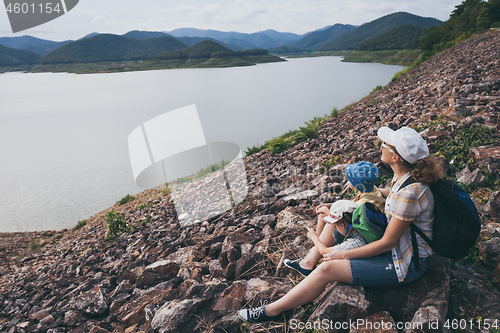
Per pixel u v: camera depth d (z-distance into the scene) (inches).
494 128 196.4
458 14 3550.7
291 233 140.0
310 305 96.3
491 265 95.7
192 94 6786.4
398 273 81.2
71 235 448.8
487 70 417.4
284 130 2741.1
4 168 2544.3
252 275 123.7
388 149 80.8
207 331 93.9
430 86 454.6
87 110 5954.7
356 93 4252.0
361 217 84.8
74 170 2330.2
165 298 117.8
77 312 131.0
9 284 234.4
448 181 79.3
